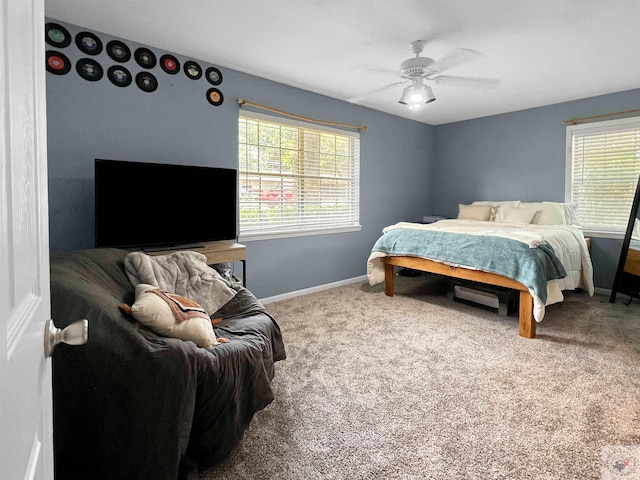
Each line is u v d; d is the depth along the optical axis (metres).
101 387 1.25
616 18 2.54
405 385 2.19
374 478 1.47
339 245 4.70
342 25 2.66
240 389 1.57
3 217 0.42
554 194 4.76
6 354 0.42
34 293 0.57
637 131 4.13
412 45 2.96
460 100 4.55
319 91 4.23
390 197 5.33
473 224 4.42
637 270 3.78
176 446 1.26
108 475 1.25
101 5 2.42
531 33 2.76
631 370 2.37
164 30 2.77
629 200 4.23
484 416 1.88
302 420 1.85
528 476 1.47
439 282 4.84
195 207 3.14
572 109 4.56
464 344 2.80
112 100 2.89
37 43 0.61
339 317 3.45
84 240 2.82
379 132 5.08
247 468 1.52
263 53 3.18
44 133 0.67
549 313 3.55
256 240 3.87
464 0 2.33
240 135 3.70
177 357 1.32
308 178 4.33
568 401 2.02
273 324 2.15
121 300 1.80
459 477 1.47
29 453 0.52
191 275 2.26
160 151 3.15
